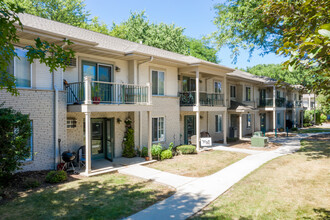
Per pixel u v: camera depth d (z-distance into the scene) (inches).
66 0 1133.1
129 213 238.5
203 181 353.1
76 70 445.7
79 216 229.9
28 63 368.2
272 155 557.9
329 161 476.7
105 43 520.1
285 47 148.6
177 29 1331.2
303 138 874.8
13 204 256.4
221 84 831.1
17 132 297.3
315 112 1573.6
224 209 251.3
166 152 513.3
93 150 489.1
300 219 227.3
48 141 385.1
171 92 626.5
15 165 296.4
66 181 343.3
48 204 257.6
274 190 311.6
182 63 586.6
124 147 521.7
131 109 448.1
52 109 391.5
